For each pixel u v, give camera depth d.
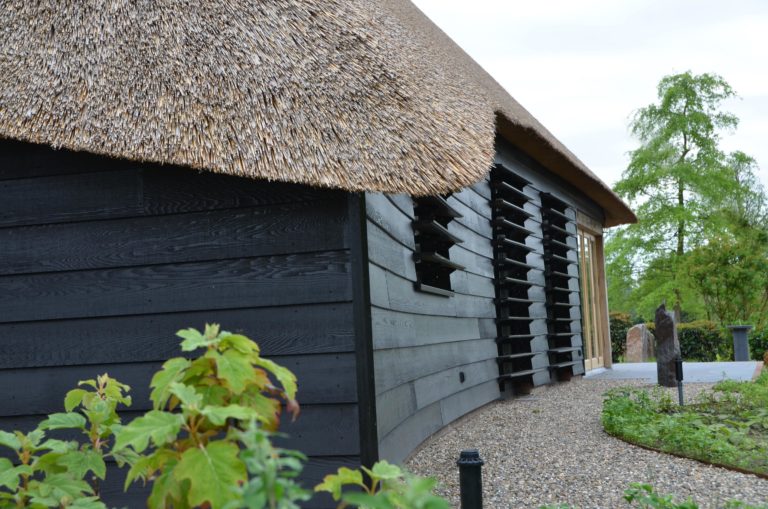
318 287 3.71
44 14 4.11
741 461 4.44
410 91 4.24
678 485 4.09
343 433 3.61
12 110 3.72
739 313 21.47
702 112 25.72
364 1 5.44
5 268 4.00
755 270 20.97
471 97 6.04
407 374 4.72
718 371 10.98
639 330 17.41
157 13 4.06
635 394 7.38
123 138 3.62
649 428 5.24
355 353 3.64
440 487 4.11
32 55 3.95
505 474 4.46
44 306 3.95
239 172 3.55
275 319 3.74
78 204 4.00
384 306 4.24
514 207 7.89
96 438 2.13
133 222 3.94
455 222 6.48
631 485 3.31
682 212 24.70
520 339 8.27
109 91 3.78
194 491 1.44
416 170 3.76
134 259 3.90
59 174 4.04
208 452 1.48
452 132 4.36
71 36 4.00
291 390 1.62
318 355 3.68
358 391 3.62
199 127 3.65
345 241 3.73
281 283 3.75
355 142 3.70
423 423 5.20
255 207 3.83
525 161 8.80
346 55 4.11
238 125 3.67
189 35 3.97
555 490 4.07
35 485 1.91
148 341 3.84
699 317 26.39
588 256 12.33
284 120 3.71
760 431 5.65
